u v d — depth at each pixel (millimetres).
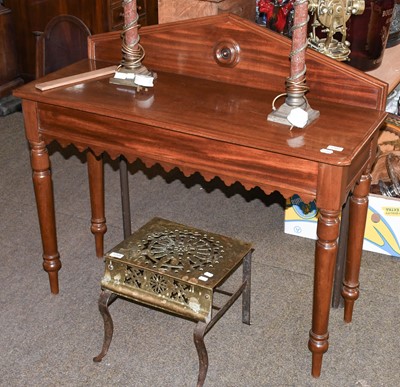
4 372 2242
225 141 1965
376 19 2367
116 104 2154
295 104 2035
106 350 2285
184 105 2156
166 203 3252
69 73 2416
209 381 2207
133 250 2213
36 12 4227
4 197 3285
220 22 2277
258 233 3010
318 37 2391
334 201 1898
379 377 2227
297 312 2520
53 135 2283
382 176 2854
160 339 2387
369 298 2598
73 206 3225
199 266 2135
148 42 2430
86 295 2613
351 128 2008
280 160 1925
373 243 2824
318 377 2223
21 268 2773
